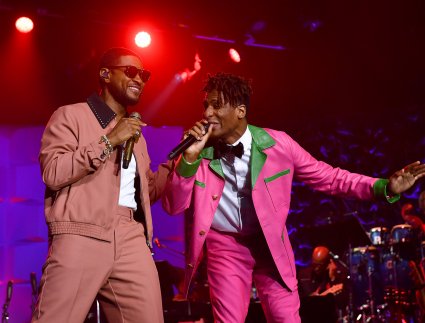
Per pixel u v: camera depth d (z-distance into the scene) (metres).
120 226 2.88
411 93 9.16
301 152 3.52
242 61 9.13
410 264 6.71
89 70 8.45
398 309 6.91
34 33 8.20
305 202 9.30
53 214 2.76
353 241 7.38
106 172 2.88
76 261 2.71
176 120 9.03
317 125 9.42
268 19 8.83
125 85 3.17
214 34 8.79
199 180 3.36
